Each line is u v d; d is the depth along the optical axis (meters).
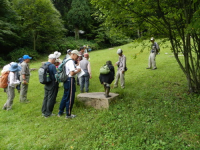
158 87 5.86
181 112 3.92
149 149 2.76
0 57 17.30
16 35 17.38
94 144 3.02
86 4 28.00
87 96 4.89
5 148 3.11
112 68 4.68
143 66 9.88
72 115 4.26
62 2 30.67
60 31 22.83
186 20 3.96
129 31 4.79
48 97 4.36
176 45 4.79
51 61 4.44
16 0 18.61
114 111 4.25
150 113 4.04
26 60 5.60
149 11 4.23
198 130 3.16
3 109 5.18
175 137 3.04
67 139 3.30
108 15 4.19
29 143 3.23
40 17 19.05
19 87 7.12
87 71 6.20
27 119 4.38
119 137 3.17
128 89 6.04
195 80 4.86
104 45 31.33
